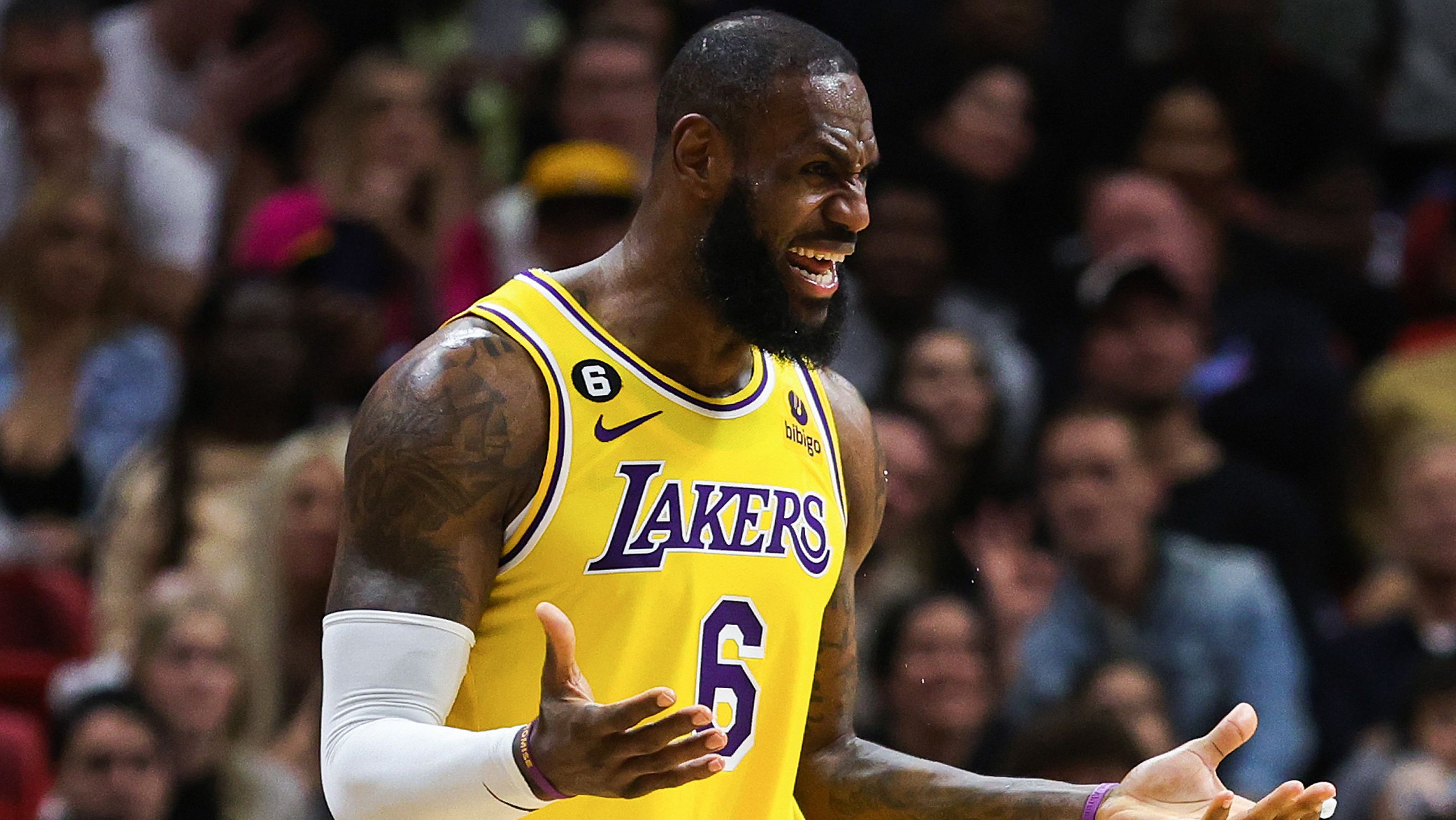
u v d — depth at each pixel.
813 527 11.58
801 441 11.70
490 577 10.75
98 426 26.70
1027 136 32.44
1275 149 32.53
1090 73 33.41
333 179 29.69
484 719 10.91
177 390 27.33
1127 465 23.16
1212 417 27.73
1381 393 27.91
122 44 32.06
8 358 26.75
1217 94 32.88
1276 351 28.09
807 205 10.91
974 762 21.62
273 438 24.88
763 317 10.96
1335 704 23.88
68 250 26.77
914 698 21.61
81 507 26.39
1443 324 29.30
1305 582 24.69
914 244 27.97
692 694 11.05
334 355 25.58
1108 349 25.44
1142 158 31.45
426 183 29.78
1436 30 35.28
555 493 10.84
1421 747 21.98
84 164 29.28
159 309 29.34
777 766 11.42
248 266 28.55
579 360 11.03
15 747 20.75
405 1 33.84
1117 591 23.08
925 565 23.92
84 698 20.27
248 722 22.00
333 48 33.09
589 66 28.94
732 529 11.20
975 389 25.58
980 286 30.31
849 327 11.80
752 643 11.24
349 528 10.68
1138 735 20.12
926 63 32.88
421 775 9.79
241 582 22.58
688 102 11.11
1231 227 31.36
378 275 27.70
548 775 9.38
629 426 11.02
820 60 11.02
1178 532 24.80
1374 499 27.64
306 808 21.39
